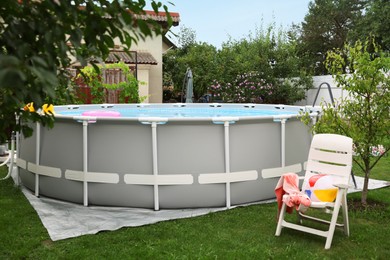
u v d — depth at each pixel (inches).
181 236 165.3
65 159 216.4
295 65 796.6
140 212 202.1
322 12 1517.0
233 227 177.8
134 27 57.0
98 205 211.8
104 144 207.5
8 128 77.4
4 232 168.9
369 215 195.6
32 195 231.9
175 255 144.3
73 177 213.6
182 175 204.5
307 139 241.9
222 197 210.7
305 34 1531.7
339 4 1517.0
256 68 781.3
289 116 224.4
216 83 764.6
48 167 222.8
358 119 200.2
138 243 157.2
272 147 221.8
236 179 210.7
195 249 150.6
